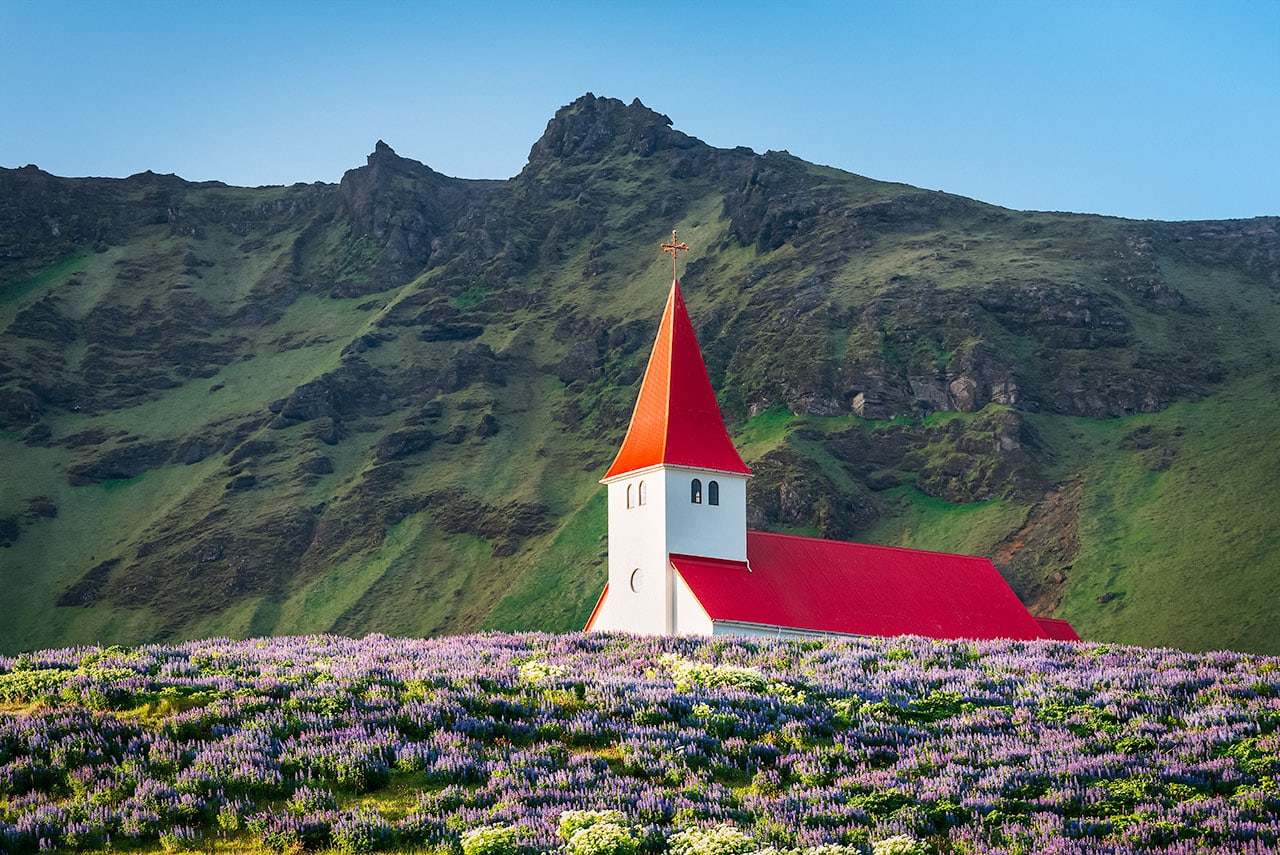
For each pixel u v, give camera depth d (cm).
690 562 7588
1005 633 7906
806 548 8119
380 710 3428
